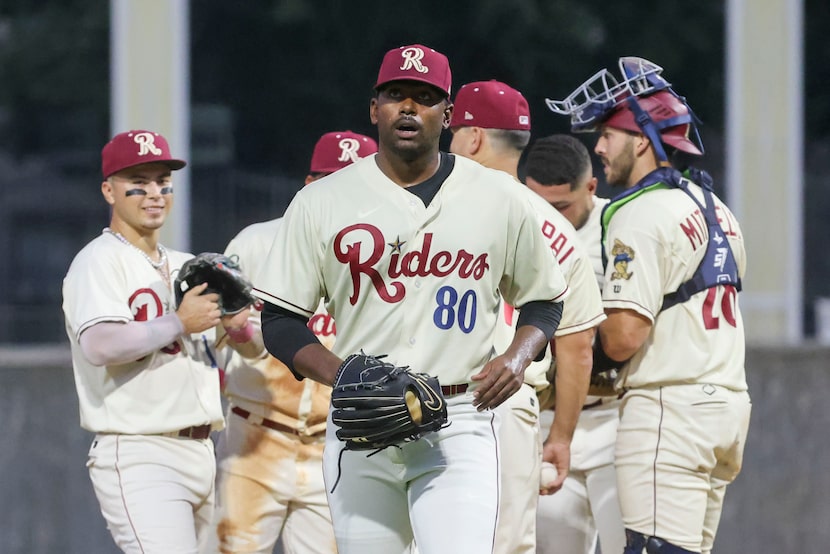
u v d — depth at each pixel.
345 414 13.70
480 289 14.59
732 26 36.62
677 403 17.59
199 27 73.94
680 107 18.39
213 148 67.50
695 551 17.61
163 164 18.14
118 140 18.08
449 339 14.53
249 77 74.19
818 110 74.44
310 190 14.76
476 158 18.28
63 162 75.94
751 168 36.38
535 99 72.88
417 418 13.63
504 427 17.28
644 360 17.80
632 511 17.89
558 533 20.08
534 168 19.77
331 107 74.12
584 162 19.75
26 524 27.30
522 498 17.36
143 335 17.20
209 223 51.84
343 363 13.92
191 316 17.36
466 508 14.26
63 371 27.58
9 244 71.81
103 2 79.94
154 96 37.16
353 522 14.70
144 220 18.12
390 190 14.52
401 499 14.81
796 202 36.22
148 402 17.69
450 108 14.85
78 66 79.25
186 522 17.73
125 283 17.88
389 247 14.37
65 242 73.12
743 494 28.17
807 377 28.36
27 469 27.38
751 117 36.44
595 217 20.27
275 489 19.16
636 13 74.38
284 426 19.12
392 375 13.65
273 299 14.63
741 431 17.92
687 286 17.64
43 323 64.25
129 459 17.61
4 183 73.56
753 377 28.38
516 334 14.81
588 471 19.81
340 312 14.72
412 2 73.62
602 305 17.58
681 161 18.78
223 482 19.34
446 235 14.43
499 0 71.62
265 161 73.50
